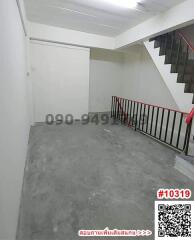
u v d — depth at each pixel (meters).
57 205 1.71
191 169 2.28
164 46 3.47
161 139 3.84
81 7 3.10
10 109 1.38
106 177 2.25
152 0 2.73
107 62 6.01
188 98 3.01
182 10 2.73
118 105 5.48
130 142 3.60
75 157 2.80
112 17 3.49
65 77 4.71
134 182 2.16
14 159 1.47
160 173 2.40
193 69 3.34
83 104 5.15
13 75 1.66
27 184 2.03
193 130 3.00
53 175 2.25
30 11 3.33
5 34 1.29
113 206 1.73
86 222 1.53
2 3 1.21
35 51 4.23
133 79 5.75
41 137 3.69
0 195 0.91
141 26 3.72
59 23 3.96
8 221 1.10
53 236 1.38
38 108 4.62
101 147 3.27
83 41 4.55
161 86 4.60
